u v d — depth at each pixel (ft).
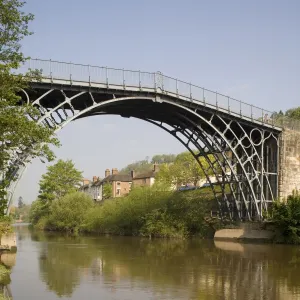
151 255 92.07
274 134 122.31
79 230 200.64
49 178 246.27
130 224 166.40
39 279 61.36
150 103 99.45
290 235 113.50
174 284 57.47
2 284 57.52
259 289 54.29
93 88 87.81
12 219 79.56
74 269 71.05
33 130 45.55
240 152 125.90
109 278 62.13
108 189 320.70
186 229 144.05
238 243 118.32
